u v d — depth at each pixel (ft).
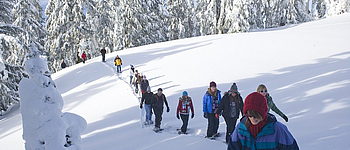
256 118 5.98
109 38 129.08
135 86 41.73
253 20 109.60
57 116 12.35
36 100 12.03
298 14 145.07
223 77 41.91
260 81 35.94
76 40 96.58
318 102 22.07
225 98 16.92
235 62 50.67
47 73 12.73
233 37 82.38
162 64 59.36
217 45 71.00
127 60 73.10
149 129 23.11
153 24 124.16
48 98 12.17
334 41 57.57
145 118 27.09
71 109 37.19
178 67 53.62
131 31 112.78
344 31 68.85
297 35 71.82
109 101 37.65
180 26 139.23
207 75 44.24
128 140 20.51
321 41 59.52
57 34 96.17
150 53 76.89
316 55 47.62
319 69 36.60
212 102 18.52
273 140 6.10
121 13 112.37
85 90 48.21
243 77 39.91
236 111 16.66
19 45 35.17
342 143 13.52
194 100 31.35
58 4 93.50
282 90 29.19
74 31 94.22
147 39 121.70
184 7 148.46
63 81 62.44
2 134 31.04
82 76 63.10
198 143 17.75
